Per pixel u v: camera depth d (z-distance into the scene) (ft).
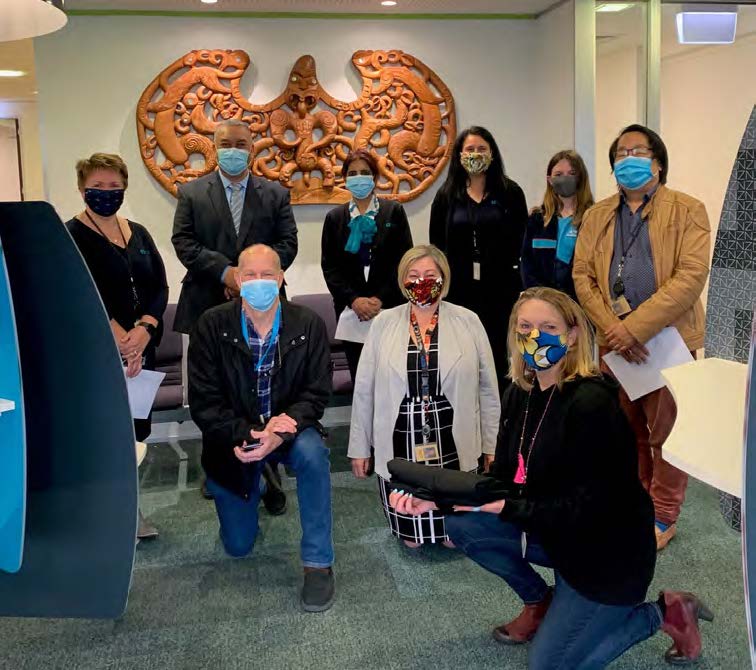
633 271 9.13
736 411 4.87
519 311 6.39
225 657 7.09
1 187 23.81
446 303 9.20
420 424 8.80
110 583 3.05
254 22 14.25
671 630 6.70
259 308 8.12
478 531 6.84
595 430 5.91
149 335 9.62
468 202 11.37
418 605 7.99
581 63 13.96
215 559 9.27
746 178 5.28
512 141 15.60
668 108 15.25
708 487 11.26
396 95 14.76
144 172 14.21
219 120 14.16
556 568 6.21
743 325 5.38
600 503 5.86
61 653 7.22
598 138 14.51
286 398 8.67
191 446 14.24
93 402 2.92
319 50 14.55
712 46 15.19
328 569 8.23
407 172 15.01
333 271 11.89
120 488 2.97
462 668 6.80
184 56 13.98
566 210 10.66
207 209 10.85
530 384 6.64
